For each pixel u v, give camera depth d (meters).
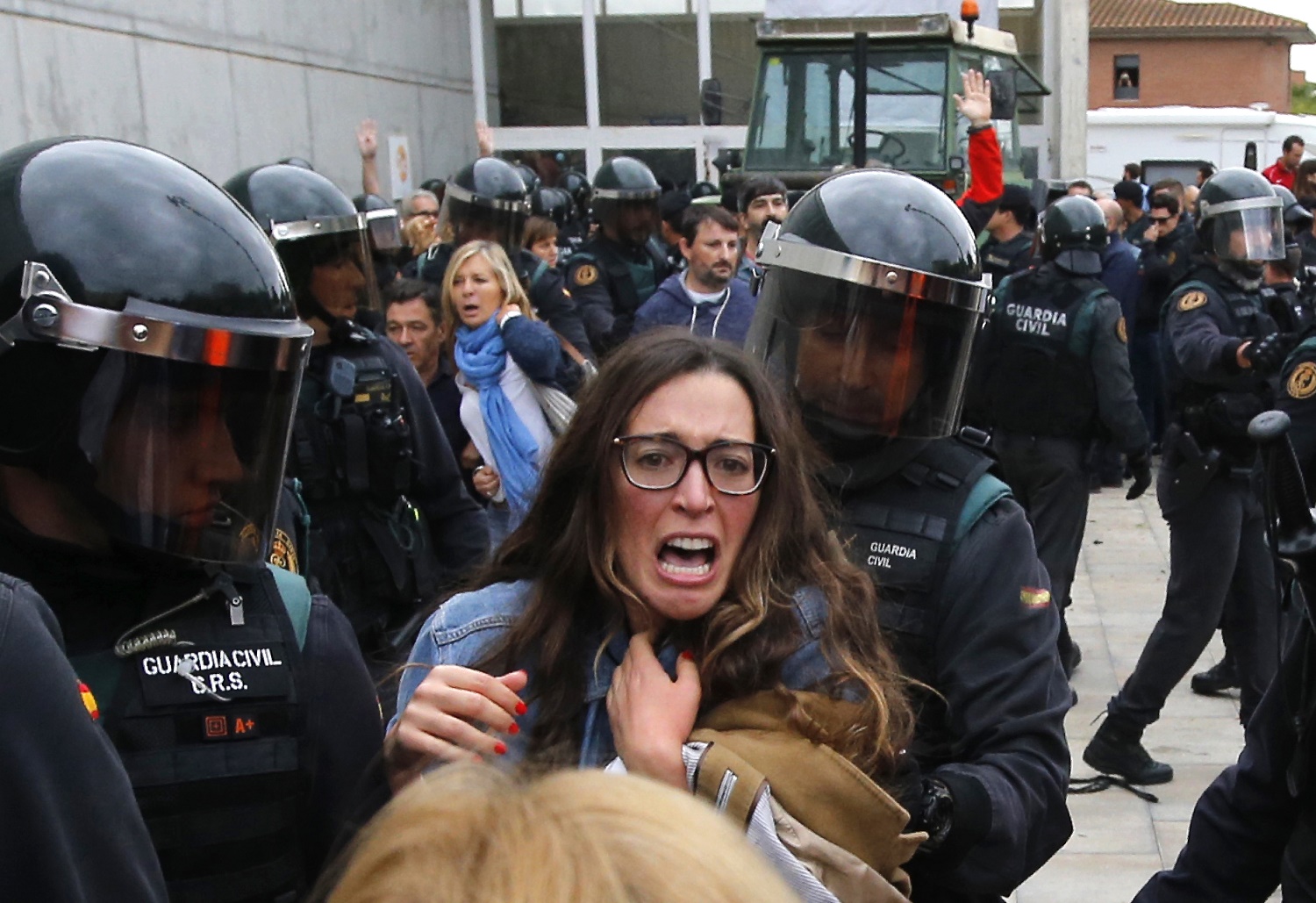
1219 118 21.92
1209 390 4.55
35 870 1.20
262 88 11.98
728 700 1.66
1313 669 1.94
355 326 3.28
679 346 1.74
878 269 2.14
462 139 17.06
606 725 1.74
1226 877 2.11
